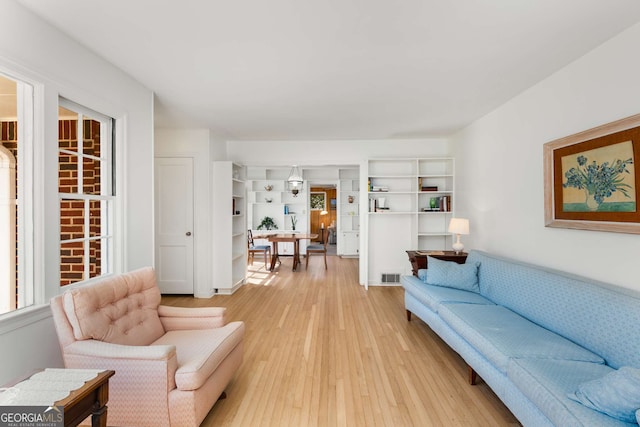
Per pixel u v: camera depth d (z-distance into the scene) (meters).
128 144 2.82
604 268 2.23
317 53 2.44
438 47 2.34
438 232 5.41
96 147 2.67
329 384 2.38
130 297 2.21
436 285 3.43
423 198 5.51
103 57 2.49
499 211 3.66
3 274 3.06
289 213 9.51
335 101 3.52
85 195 2.40
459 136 4.88
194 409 1.70
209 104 3.61
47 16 1.96
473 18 1.98
